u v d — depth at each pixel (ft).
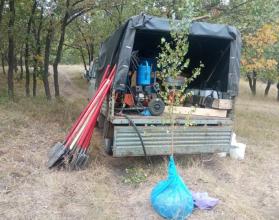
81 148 21.13
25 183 18.44
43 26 52.65
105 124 22.80
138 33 24.32
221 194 18.60
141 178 20.20
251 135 35.63
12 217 15.21
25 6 48.21
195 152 22.09
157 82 24.22
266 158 27.07
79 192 18.01
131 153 20.75
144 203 17.26
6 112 34.71
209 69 26.96
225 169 23.34
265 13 38.78
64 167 20.83
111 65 23.22
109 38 26.73
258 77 94.02
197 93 25.62
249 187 20.89
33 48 53.31
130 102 22.82
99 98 21.65
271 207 18.35
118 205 17.15
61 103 47.29
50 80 97.25
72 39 89.25
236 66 23.08
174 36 17.94
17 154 22.31
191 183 19.94
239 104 75.66
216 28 22.26
